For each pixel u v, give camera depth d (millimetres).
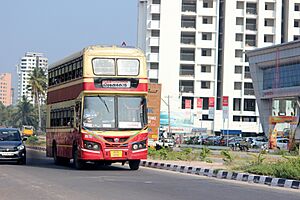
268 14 105625
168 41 104438
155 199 14891
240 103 105250
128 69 24906
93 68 24609
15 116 170500
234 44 105562
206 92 105125
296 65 67625
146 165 30641
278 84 71500
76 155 25969
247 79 105562
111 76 24672
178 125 92062
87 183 19125
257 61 75625
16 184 18562
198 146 70000
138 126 24781
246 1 105562
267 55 73312
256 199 15500
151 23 104375
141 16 110062
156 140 44094
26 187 17578
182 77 104750
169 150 41688
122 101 24766
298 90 67062
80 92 25031
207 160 34281
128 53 24984
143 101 25031
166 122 90438
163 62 104250
